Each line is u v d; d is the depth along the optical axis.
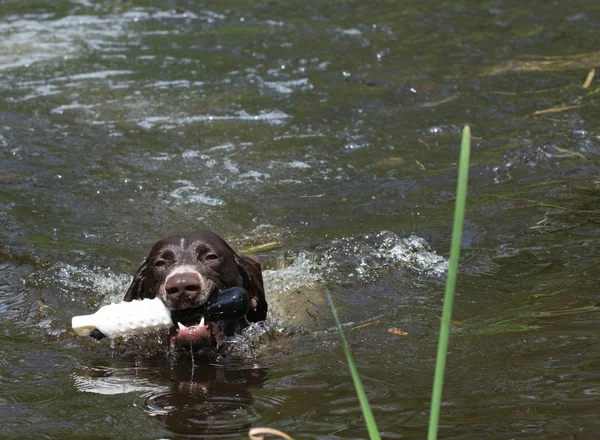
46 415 6.63
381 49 19.19
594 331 7.89
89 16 22.50
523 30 20.27
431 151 13.84
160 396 7.02
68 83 17.36
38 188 12.64
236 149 14.13
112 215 11.91
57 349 8.31
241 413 6.58
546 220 11.14
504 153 13.60
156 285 8.44
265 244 11.05
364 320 8.83
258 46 19.61
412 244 10.68
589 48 18.88
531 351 7.53
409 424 6.18
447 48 19.14
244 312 8.06
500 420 6.18
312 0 23.42
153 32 20.94
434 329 8.36
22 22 22.03
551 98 15.97
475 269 9.91
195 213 11.95
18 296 9.80
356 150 13.97
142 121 15.36
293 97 16.44
